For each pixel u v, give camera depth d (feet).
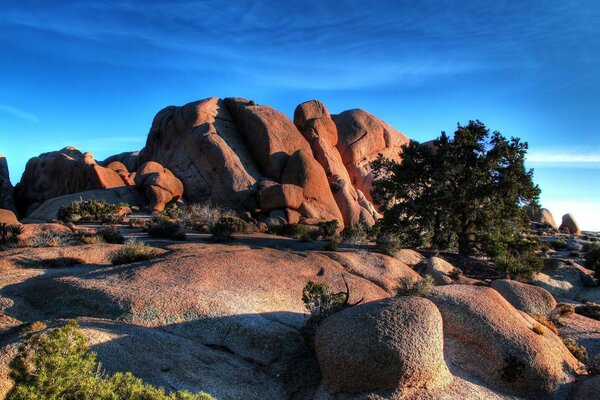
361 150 236.43
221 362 44.75
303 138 212.02
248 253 76.79
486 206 117.50
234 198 175.83
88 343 40.16
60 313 52.42
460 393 42.22
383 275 81.56
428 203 118.42
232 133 204.85
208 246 90.48
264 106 217.97
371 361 39.37
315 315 50.29
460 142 118.11
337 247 109.29
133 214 163.73
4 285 59.11
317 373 45.11
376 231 129.90
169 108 225.15
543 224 260.01
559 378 49.16
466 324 51.55
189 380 40.40
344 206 196.54
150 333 45.09
